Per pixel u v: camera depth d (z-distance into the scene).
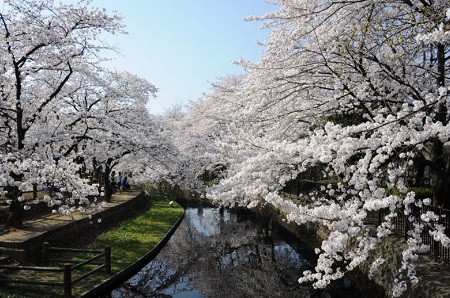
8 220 11.87
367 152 5.26
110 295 10.34
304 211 5.49
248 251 16.48
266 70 8.59
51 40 11.30
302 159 5.74
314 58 8.34
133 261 12.21
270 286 12.28
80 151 16.67
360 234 9.69
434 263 7.57
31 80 13.87
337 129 5.62
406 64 7.98
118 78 19.16
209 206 28.84
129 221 18.36
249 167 6.36
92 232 14.30
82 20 12.06
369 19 7.70
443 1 7.00
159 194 33.06
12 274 9.47
